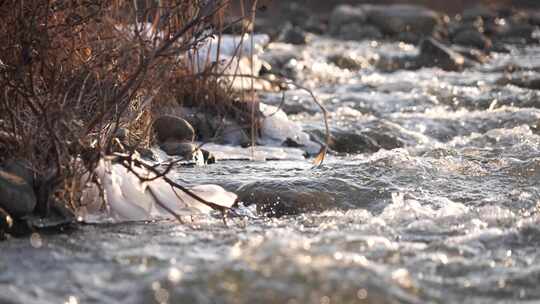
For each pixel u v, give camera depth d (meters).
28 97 14.67
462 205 15.42
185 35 17.16
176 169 18.27
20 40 14.95
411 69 44.28
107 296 10.13
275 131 23.28
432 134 26.02
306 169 18.42
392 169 17.70
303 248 11.02
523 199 15.97
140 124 18.70
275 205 15.73
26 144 14.34
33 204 13.78
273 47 48.81
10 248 12.37
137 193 14.67
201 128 22.39
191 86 22.17
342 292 9.79
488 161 18.83
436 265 11.63
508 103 31.39
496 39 61.72
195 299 9.75
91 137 14.86
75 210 14.22
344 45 54.78
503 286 10.93
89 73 14.99
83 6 15.66
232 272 10.25
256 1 18.25
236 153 21.22
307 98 31.67
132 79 14.36
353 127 25.36
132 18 16.81
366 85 36.28
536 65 45.03
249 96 23.83
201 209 14.99
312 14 72.62
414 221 14.07
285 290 9.77
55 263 11.52
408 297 10.10
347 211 15.42
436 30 61.28
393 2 85.50
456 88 34.50
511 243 12.84
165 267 11.13
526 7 89.81
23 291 10.27
